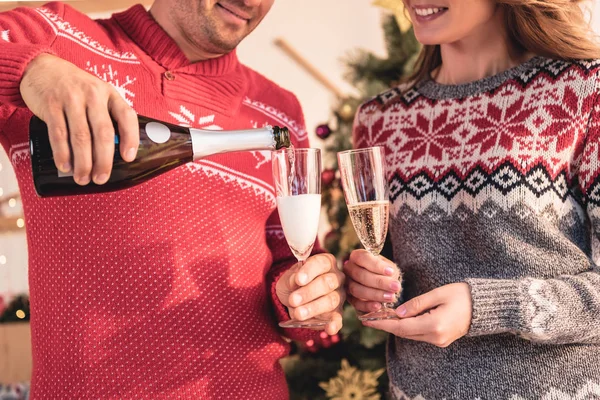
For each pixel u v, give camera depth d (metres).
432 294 1.10
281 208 1.08
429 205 1.29
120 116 0.80
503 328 1.09
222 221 1.19
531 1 1.23
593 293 1.11
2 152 3.05
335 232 2.35
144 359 1.08
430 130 1.34
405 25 2.18
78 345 1.06
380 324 1.09
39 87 0.80
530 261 1.19
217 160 1.20
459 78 1.39
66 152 0.76
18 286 3.29
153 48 1.21
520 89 1.26
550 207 1.20
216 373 1.13
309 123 4.18
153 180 1.11
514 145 1.22
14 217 3.23
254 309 1.23
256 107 1.38
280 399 1.26
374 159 1.12
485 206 1.22
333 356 2.40
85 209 1.08
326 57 4.21
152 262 1.09
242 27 1.23
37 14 1.14
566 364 1.17
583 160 1.20
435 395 1.25
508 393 1.18
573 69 1.22
